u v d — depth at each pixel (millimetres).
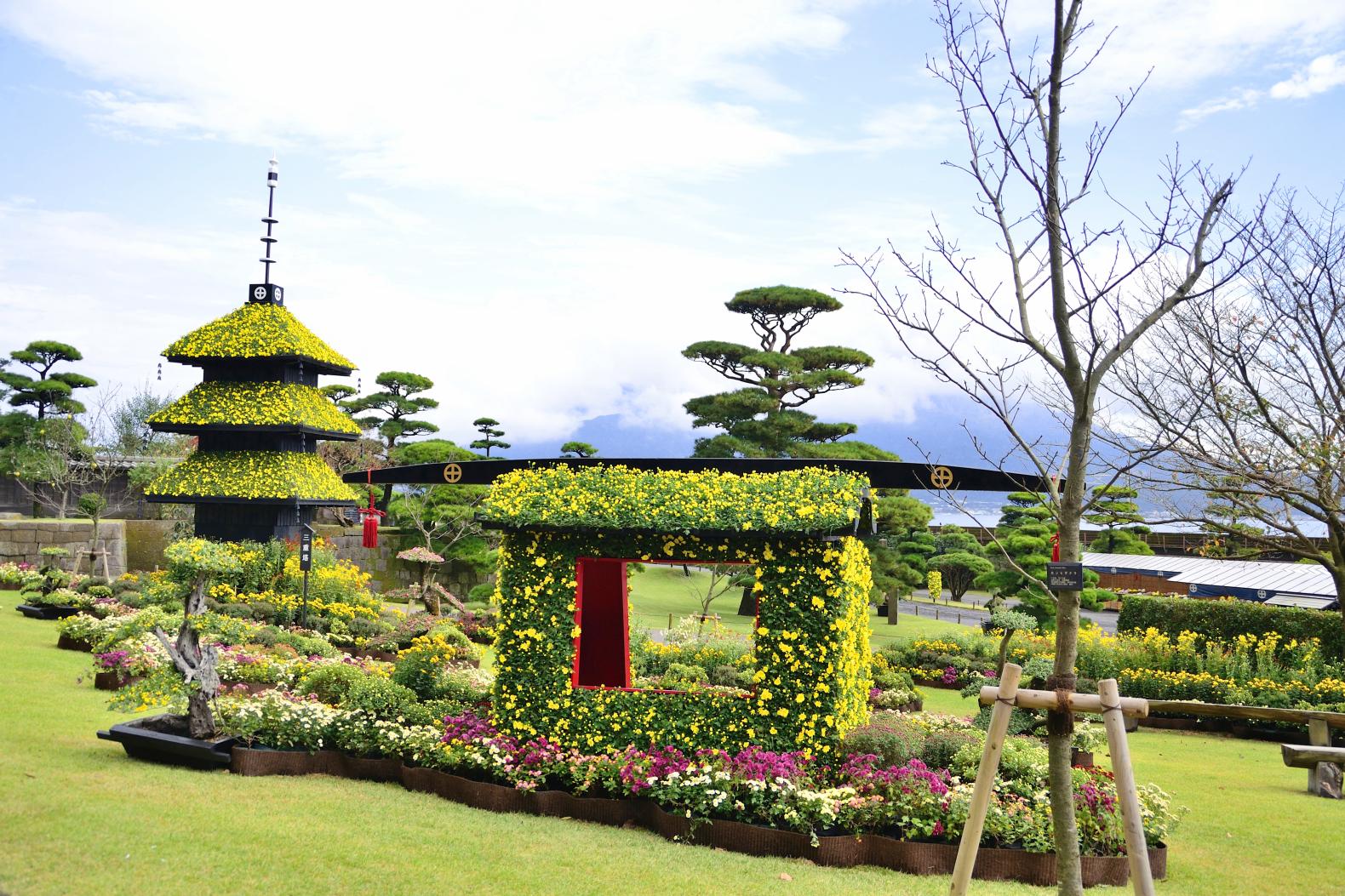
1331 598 24094
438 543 36062
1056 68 5117
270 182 28016
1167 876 8438
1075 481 5203
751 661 16578
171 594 10477
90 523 30219
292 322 27797
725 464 11570
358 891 6367
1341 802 11156
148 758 9602
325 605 21719
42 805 7281
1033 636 21188
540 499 10391
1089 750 10844
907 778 8836
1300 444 11047
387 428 43438
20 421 37062
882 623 35531
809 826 8477
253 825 7527
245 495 25672
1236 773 12898
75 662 14805
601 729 10109
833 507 9820
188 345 26672
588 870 7363
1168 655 17578
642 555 10312
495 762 9578
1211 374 10180
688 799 8867
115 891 5820
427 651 12688
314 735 10102
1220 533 13469
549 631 10320
